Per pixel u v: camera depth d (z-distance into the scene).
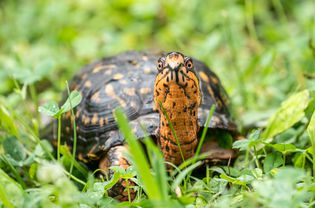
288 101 5.34
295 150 4.59
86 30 10.30
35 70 6.11
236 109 6.64
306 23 8.84
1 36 10.27
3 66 8.05
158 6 10.31
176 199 3.86
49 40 9.73
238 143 4.63
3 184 4.34
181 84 4.46
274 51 7.27
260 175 4.38
